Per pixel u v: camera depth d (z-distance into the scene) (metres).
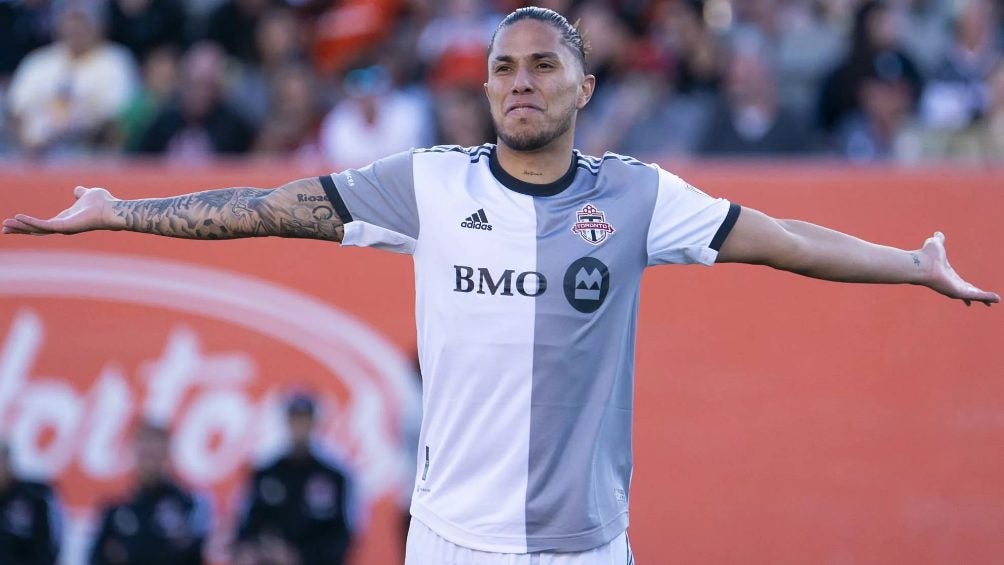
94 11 39.38
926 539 25.89
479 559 14.24
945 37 37.09
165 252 27.95
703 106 34.56
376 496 27.16
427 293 14.38
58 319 27.97
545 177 14.43
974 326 26.11
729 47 36.38
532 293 14.08
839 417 26.22
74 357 27.88
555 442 14.12
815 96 36.06
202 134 34.59
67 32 36.66
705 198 14.66
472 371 14.16
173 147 34.62
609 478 14.50
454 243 14.23
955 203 26.23
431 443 14.59
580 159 14.83
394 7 38.94
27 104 36.72
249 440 27.41
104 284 27.98
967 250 26.16
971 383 26.03
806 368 26.36
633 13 37.50
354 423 27.30
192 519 27.20
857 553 25.95
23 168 28.39
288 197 14.32
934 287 15.10
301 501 27.08
